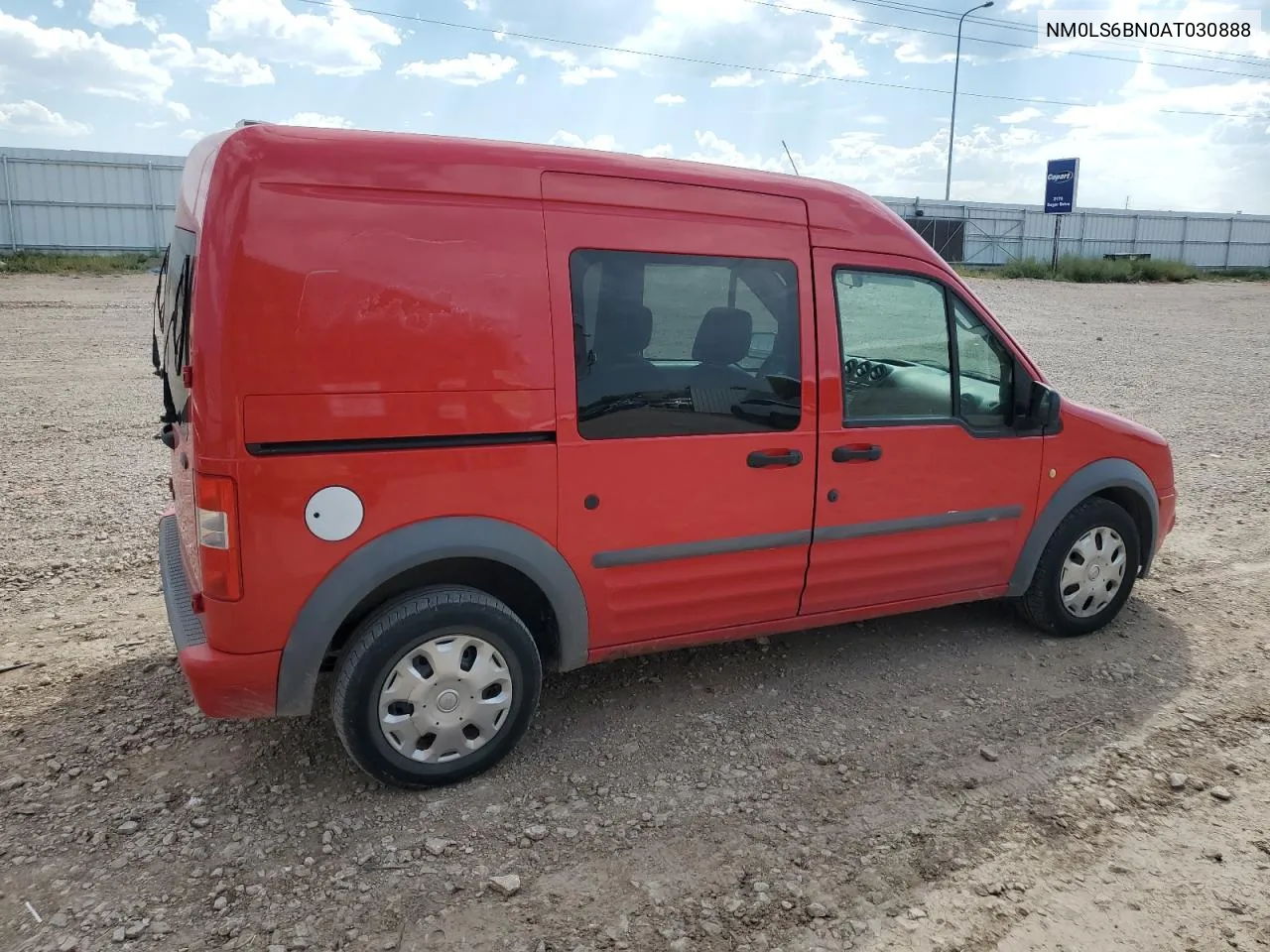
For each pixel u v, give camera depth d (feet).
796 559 12.84
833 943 8.71
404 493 10.18
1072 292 100.63
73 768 11.18
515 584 11.61
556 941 8.64
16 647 14.33
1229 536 21.07
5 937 8.51
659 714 12.90
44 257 86.17
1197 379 44.11
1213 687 13.94
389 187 9.80
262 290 9.30
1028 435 14.38
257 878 9.40
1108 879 9.69
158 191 101.04
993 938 8.82
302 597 9.95
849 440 12.80
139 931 8.61
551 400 10.76
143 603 16.06
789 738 12.34
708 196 11.65
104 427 29.19
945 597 14.43
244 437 9.43
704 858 9.87
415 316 9.96
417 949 8.51
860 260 12.79
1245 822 10.68
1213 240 161.27
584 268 10.84
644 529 11.60
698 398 11.73
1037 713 13.11
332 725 12.28
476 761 11.10
